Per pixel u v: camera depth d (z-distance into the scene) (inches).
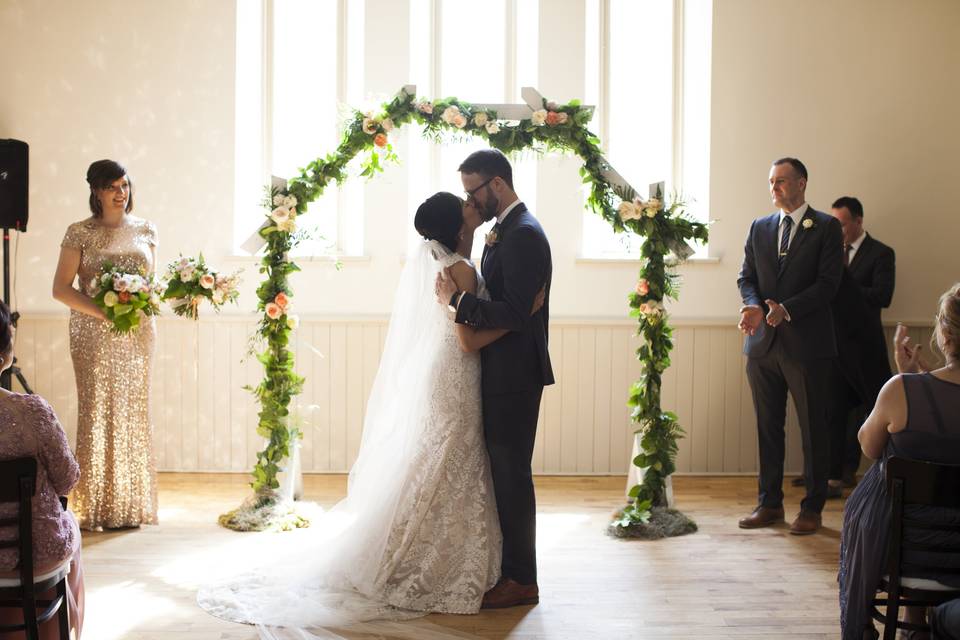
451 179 237.9
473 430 144.9
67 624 107.4
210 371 232.7
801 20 233.8
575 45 232.2
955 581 102.1
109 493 182.5
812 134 235.5
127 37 230.2
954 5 234.5
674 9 233.8
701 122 239.0
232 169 232.2
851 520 112.2
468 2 239.0
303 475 231.6
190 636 130.8
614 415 235.5
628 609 143.6
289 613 135.7
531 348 143.5
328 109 239.6
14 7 229.0
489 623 137.4
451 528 142.9
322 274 233.8
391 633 131.8
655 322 190.4
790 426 237.0
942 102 235.8
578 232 233.8
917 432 104.7
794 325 182.2
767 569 163.2
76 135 230.8
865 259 224.1
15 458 100.1
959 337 104.2
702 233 190.4
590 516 197.5
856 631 108.7
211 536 179.0
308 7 238.2
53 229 231.8
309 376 233.1
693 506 205.8
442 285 140.4
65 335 231.9
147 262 184.1
